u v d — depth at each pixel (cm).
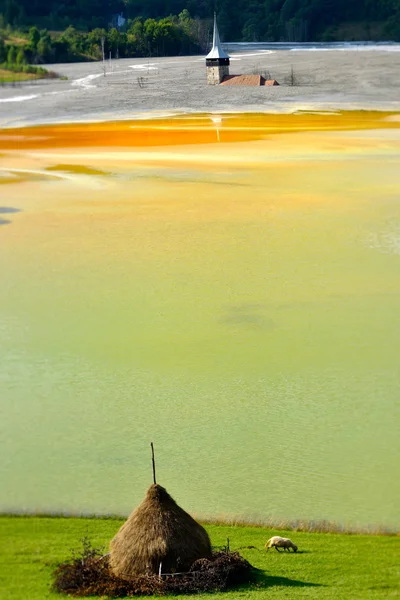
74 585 2281
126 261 7112
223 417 4159
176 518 2353
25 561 2489
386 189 9744
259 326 5531
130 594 2225
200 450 3788
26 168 11569
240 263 7000
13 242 7781
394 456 3694
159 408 4294
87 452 3803
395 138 13450
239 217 8569
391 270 6750
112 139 14300
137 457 3731
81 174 11025
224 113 18250
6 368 4909
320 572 2405
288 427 4034
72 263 7088
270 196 9506
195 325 5575
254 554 2553
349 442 3859
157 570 2305
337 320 5619
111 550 2364
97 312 5872
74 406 4356
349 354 5019
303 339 5281
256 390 4503
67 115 18875
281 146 12938
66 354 5106
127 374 4766
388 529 2988
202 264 6988
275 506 3222
